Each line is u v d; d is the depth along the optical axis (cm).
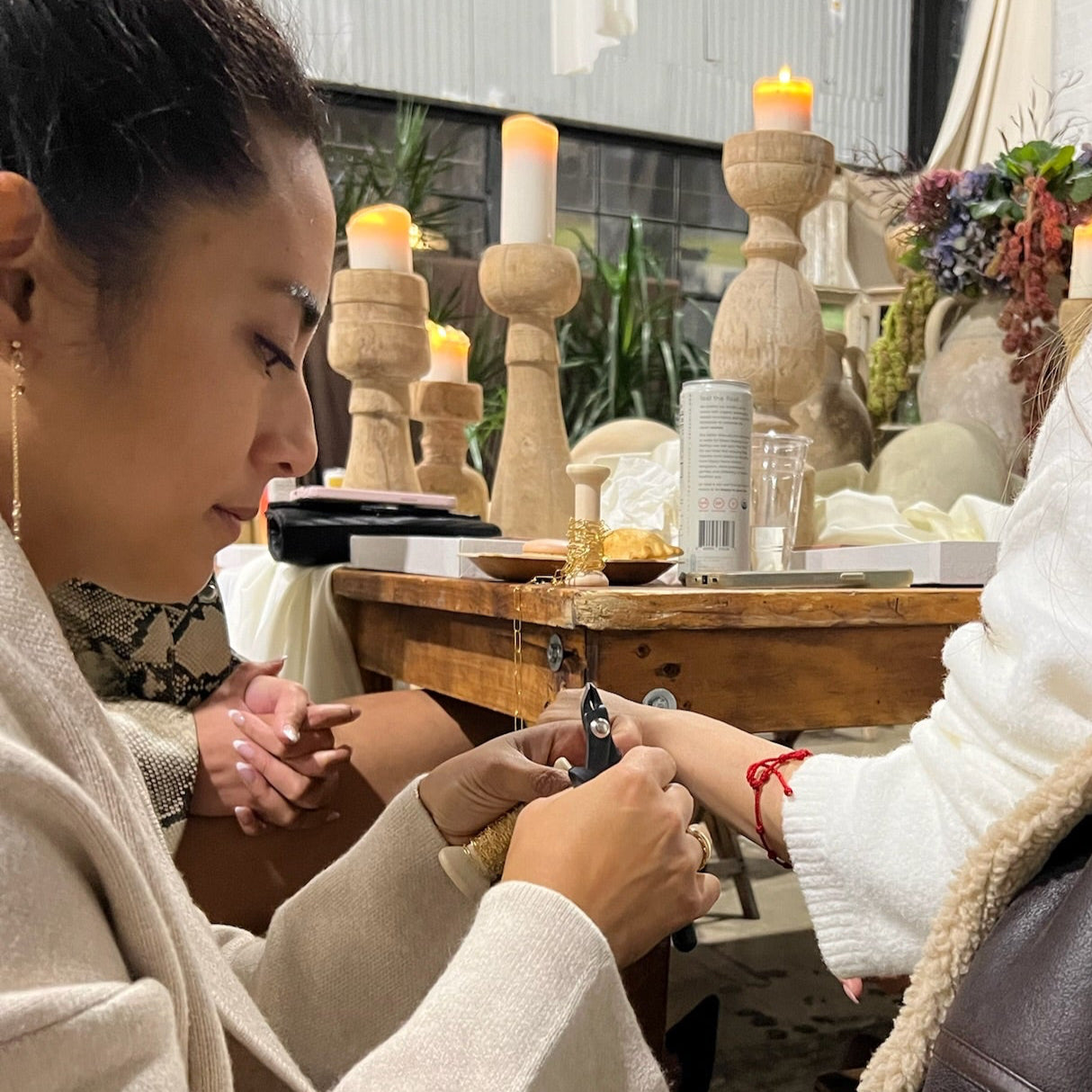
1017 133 227
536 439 142
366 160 297
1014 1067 41
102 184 39
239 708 104
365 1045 67
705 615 80
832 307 216
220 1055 39
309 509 141
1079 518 56
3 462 42
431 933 67
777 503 110
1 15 39
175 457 43
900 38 335
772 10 340
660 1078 47
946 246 148
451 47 323
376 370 153
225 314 43
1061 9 219
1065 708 55
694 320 363
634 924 50
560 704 80
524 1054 42
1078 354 61
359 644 138
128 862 36
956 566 96
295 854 103
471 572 110
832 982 151
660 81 342
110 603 101
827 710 86
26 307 40
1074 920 43
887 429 178
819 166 121
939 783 63
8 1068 29
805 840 69
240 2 45
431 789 68
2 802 33
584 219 352
